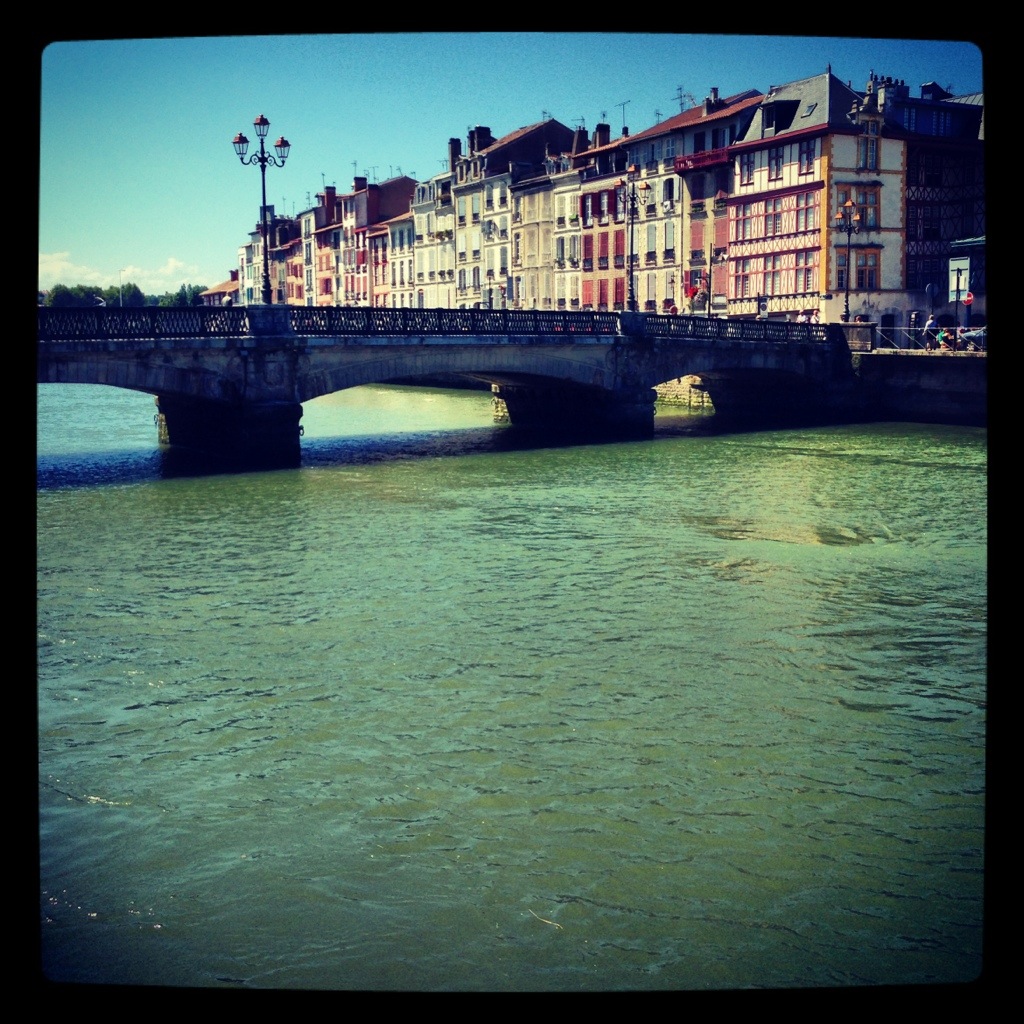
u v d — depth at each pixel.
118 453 37.09
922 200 53.22
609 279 67.44
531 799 9.64
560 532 22.25
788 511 24.53
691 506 25.36
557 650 14.08
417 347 36.41
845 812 9.31
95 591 17.50
